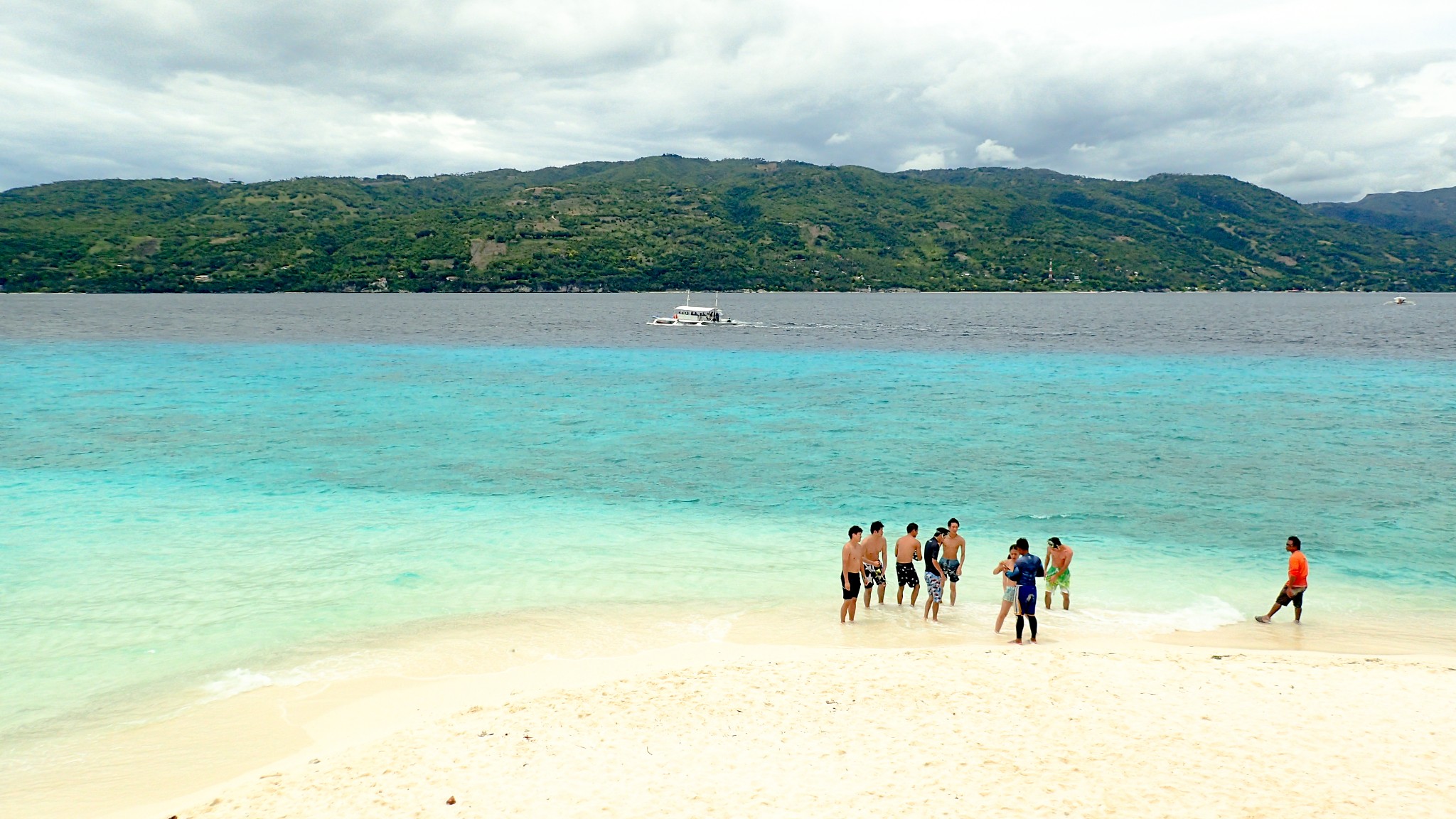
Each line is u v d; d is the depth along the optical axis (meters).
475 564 19.56
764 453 33.22
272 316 143.25
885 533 22.64
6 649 14.51
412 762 10.42
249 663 14.05
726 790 9.49
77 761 11.01
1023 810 8.80
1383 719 11.20
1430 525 23.33
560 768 10.17
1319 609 17.12
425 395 49.97
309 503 25.19
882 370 65.44
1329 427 39.31
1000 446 34.75
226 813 9.30
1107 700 12.10
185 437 35.75
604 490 27.25
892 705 12.04
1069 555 16.97
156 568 18.95
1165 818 8.57
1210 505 25.58
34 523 22.78
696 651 14.84
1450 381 57.47
